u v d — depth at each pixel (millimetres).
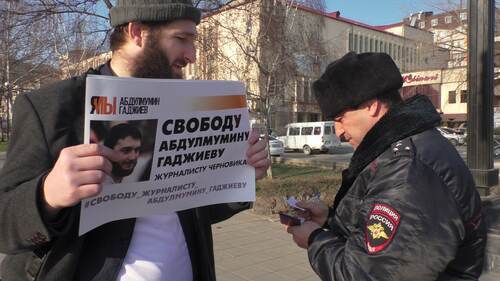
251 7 11914
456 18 15406
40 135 1354
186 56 1649
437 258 1315
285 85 13328
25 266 1482
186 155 1515
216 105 1567
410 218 1334
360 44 47500
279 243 5707
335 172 14398
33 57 16328
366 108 1598
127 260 1529
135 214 1438
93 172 1189
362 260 1396
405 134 1475
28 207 1219
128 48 1606
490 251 4051
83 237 1442
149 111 1382
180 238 1694
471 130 6367
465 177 1448
